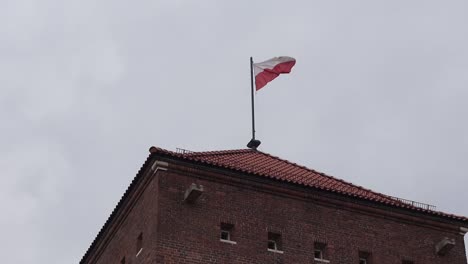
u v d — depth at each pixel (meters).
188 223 30.45
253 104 39.16
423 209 35.19
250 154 36.91
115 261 34.03
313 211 33.12
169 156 31.08
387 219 34.56
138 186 32.31
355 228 33.62
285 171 35.28
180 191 30.94
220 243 30.66
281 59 39.25
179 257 29.70
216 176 31.77
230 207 31.50
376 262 33.34
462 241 35.84
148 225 30.77
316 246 32.69
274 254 31.44
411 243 34.53
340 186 35.56
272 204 32.41
